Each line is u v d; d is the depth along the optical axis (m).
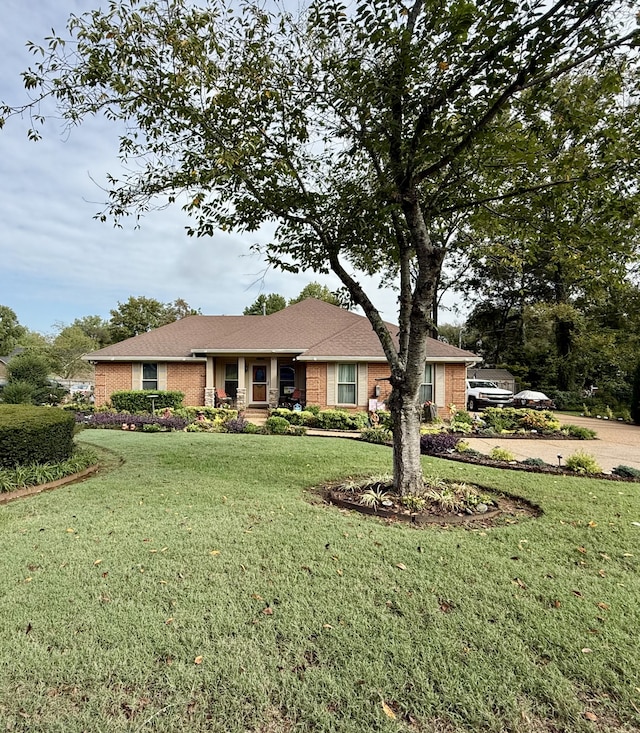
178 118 4.47
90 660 2.17
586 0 3.03
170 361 16.31
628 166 4.25
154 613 2.59
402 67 3.62
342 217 5.26
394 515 4.50
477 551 3.60
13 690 1.97
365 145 4.48
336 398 14.66
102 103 4.32
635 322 21.89
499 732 1.79
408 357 4.98
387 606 2.71
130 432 11.52
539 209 5.04
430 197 5.27
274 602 2.74
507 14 3.09
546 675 2.11
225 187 4.83
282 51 4.23
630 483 6.27
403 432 5.06
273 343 16.17
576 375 27.19
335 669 2.13
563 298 25.41
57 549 3.54
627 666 2.19
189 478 6.13
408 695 1.97
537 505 5.11
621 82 3.72
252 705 1.91
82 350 31.08
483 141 4.33
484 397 21.81
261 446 9.08
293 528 4.06
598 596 2.90
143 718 1.83
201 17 3.74
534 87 4.05
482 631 2.46
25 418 6.23
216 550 3.53
